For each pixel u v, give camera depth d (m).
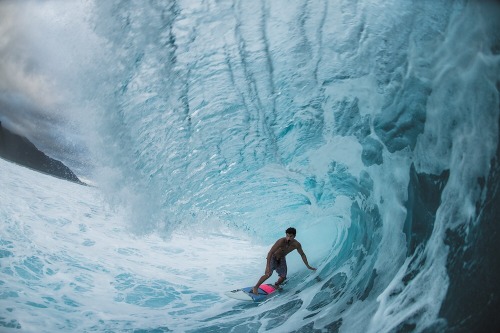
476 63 3.24
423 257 3.37
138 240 8.59
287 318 4.29
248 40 5.03
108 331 4.05
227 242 9.59
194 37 5.20
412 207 3.92
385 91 4.37
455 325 2.57
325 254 6.39
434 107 3.68
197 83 5.56
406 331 2.88
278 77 5.20
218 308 5.04
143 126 6.18
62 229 7.96
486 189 2.86
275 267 5.62
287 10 4.67
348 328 3.46
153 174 6.57
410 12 3.91
